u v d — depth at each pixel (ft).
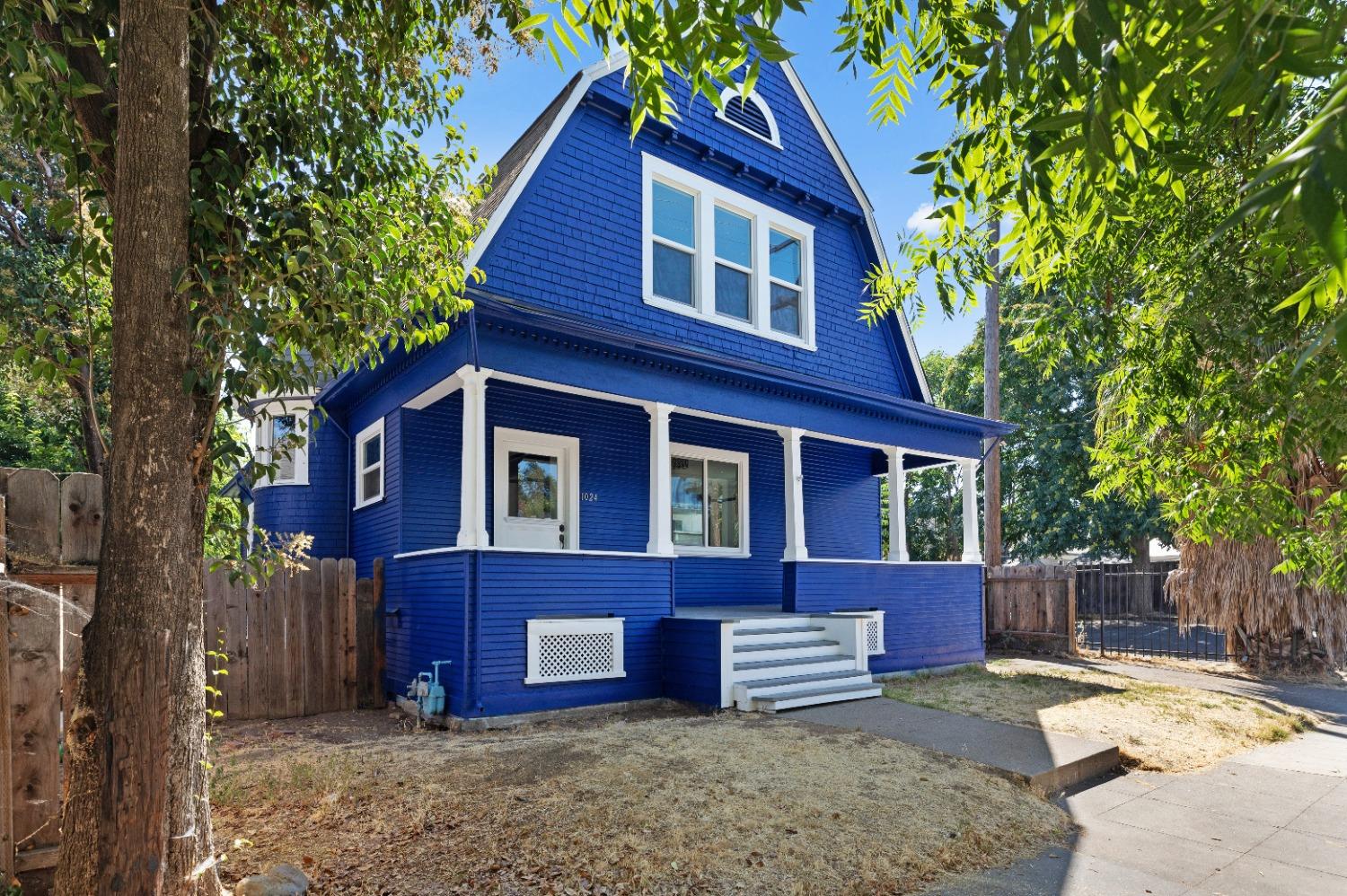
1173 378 14.25
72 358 13.66
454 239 19.07
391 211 17.87
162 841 10.39
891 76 12.97
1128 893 14.66
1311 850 17.11
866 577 37.50
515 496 34.53
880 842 15.64
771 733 23.15
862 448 49.29
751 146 40.14
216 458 12.77
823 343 42.63
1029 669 41.68
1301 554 15.23
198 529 12.03
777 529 43.98
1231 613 44.01
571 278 32.71
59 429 60.23
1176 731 27.27
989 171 11.64
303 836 15.15
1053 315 17.10
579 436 36.27
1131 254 15.16
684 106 37.37
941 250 15.12
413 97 18.78
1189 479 15.75
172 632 10.80
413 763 19.19
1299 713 32.50
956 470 99.45
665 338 35.53
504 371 27.25
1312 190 4.46
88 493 13.92
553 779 17.81
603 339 28.94
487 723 25.79
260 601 28.55
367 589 31.60
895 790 18.42
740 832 15.46
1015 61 7.13
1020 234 13.10
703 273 37.70
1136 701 31.42
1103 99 7.11
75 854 10.19
